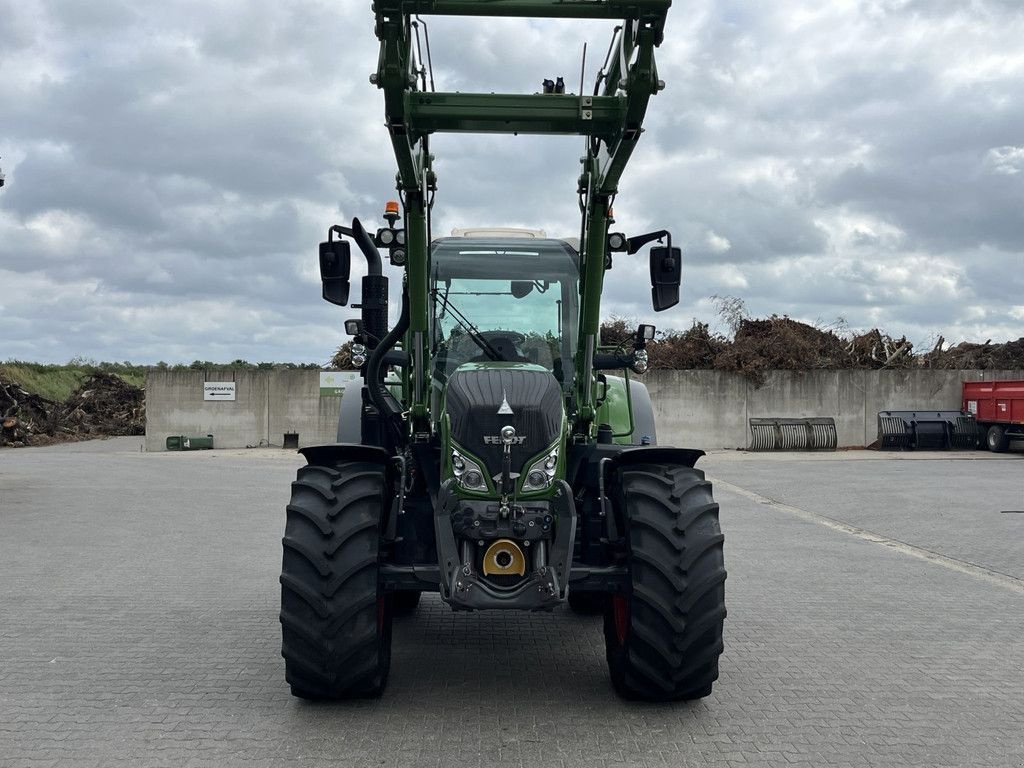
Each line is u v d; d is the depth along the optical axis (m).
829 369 24.62
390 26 4.24
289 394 25.11
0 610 6.63
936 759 4.05
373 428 6.13
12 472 18.09
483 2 4.34
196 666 5.29
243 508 12.61
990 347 28.92
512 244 6.00
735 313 26.92
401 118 4.40
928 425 23.81
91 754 4.00
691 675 4.55
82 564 8.42
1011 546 9.73
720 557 4.61
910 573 8.29
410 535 5.18
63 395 37.94
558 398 4.83
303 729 4.31
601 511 5.02
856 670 5.36
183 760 3.94
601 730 4.34
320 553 4.48
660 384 24.25
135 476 17.33
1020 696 4.91
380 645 4.65
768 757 4.04
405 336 5.70
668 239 5.45
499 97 4.69
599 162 5.15
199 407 25.14
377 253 5.86
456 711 4.59
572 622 6.52
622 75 4.62
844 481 16.28
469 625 6.44
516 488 4.52
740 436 24.28
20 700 4.70
